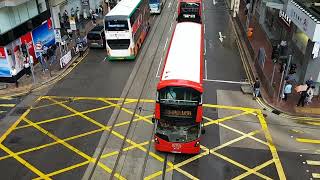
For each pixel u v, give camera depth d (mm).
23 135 20328
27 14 28953
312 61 23641
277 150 19125
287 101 24172
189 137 17672
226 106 23656
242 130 20922
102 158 18250
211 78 27828
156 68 29891
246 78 27891
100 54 33625
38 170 17359
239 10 48656
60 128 21016
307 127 21344
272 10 37594
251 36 37250
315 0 26047
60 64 29734
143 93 25438
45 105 23812
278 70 28797
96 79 27891
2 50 25906
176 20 43062
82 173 17109
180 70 18062
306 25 22984
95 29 35250
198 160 18219
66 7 40062
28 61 27828
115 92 25609
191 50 21016
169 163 17938
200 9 37312
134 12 31594
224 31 39938
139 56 32812
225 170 17500
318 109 23203
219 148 19203
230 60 31547
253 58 31266
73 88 26312
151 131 20688
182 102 16812
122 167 17562
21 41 28281
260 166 17844
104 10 46031
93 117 22219
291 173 17375
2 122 21703
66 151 18828
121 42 30688
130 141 19719
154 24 42875
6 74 26922
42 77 28094
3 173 17156
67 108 23375
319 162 18203
